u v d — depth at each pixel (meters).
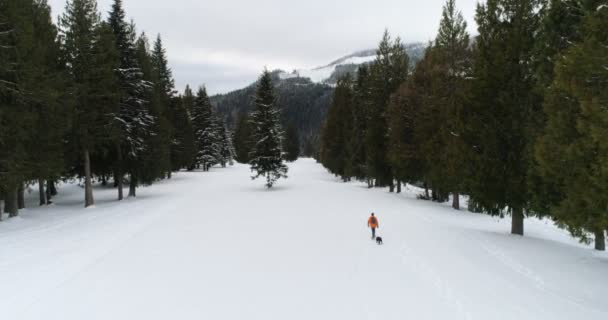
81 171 29.11
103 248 14.05
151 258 12.84
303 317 8.29
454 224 19.70
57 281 10.42
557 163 12.23
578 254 13.64
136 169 30.28
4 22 18.16
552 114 12.53
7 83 18.77
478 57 17.81
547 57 14.26
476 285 10.15
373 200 29.42
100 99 25.70
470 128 17.39
